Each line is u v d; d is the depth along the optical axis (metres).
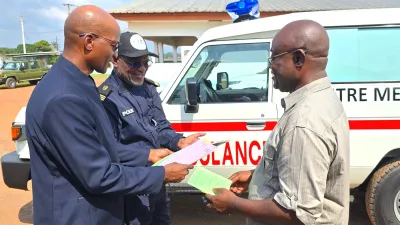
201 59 3.70
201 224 4.18
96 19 1.69
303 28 1.59
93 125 1.69
